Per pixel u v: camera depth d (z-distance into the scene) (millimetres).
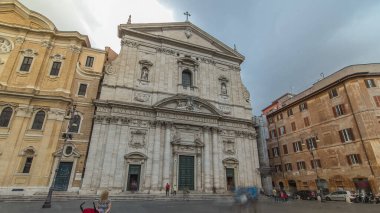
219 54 39156
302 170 37156
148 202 21047
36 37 28562
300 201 27203
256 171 33688
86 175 24062
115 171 25406
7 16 28547
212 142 31781
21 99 25047
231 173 32031
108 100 27531
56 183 23609
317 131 35469
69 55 28875
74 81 28469
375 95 29797
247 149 34406
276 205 21219
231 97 37312
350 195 25938
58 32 29422
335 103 33281
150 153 27859
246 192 13133
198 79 35469
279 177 41906
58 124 25469
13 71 26250
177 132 30297
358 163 28984
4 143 23156
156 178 26609
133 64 31891
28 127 24484
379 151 27328
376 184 26625
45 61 27891
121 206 17578
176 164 28781
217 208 16766
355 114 30188
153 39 34719
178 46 36188
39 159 23547
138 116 28859
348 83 31703
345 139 31094
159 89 31922
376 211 16609
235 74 39656
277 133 44031
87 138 26344
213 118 32938
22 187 22141
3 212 13570
